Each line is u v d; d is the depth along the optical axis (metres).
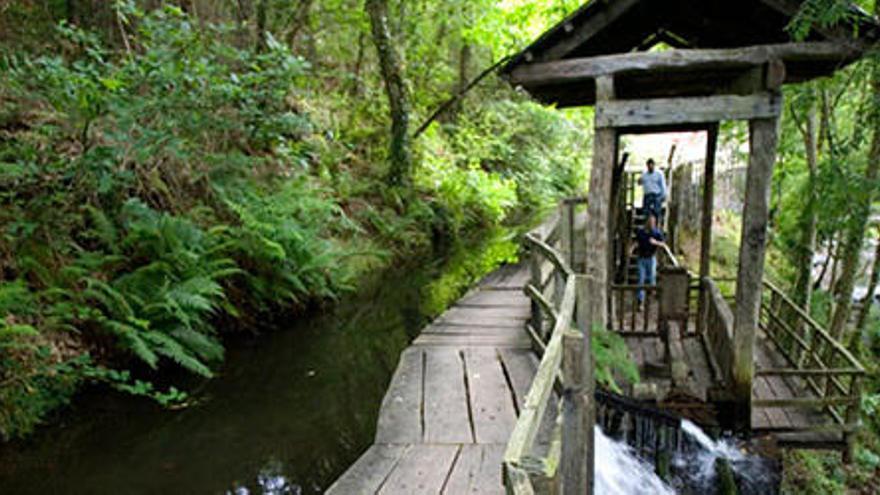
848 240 8.42
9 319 4.66
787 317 8.48
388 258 10.57
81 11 8.21
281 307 7.50
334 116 12.66
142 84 6.45
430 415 4.50
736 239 13.38
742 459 5.36
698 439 5.49
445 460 3.86
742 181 14.52
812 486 7.18
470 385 5.04
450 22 15.69
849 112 9.34
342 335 7.55
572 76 5.57
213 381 5.88
